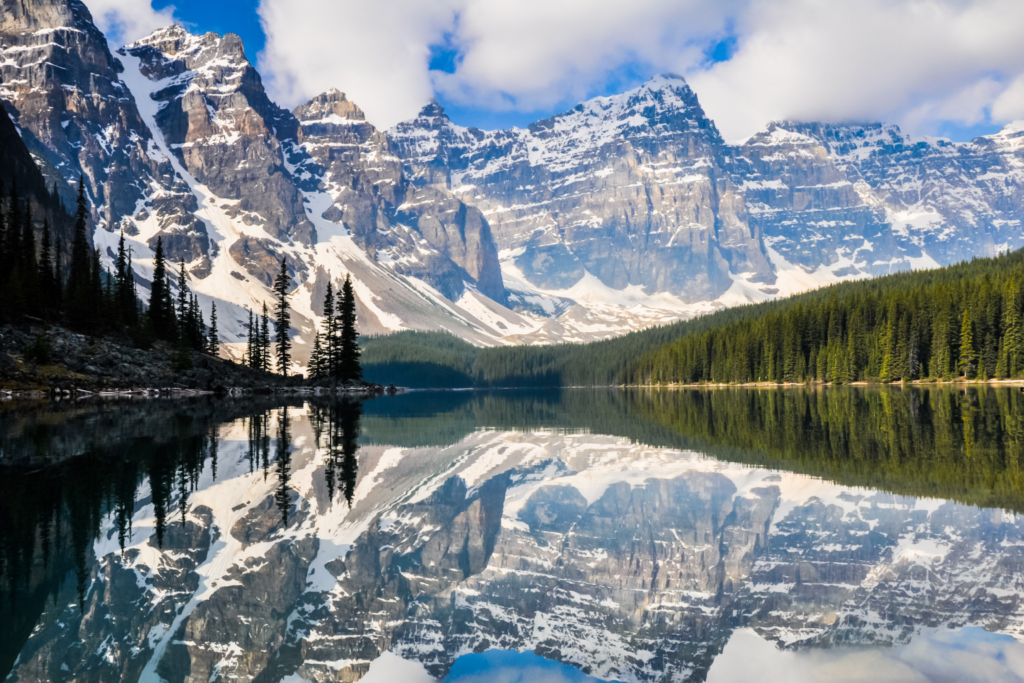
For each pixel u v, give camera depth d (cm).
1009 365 13988
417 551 2052
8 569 1802
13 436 4647
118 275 14312
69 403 8831
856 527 2152
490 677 1254
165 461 3575
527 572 1866
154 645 1370
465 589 1738
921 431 4831
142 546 2014
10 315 10956
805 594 1612
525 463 3778
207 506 2530
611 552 2017
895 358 15438
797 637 1380
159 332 14775
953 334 14900
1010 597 1559
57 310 12225
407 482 3147
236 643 1395
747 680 1213
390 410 9575
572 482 3142
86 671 1243
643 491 2852
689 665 1285
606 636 1434
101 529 2186
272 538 2136
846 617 1467
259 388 14538
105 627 1451
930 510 2341
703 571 1800
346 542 2123
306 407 9681
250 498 2684
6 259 12012
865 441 4312
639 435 5281
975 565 1772
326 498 2719
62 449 3991
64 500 2575
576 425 6544
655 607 1572
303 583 1761
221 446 4294
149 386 11912
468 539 2183
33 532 2139
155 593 1658
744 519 2298
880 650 1306
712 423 6225
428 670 1298
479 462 3819
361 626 1505
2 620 1479
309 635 1448
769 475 3108
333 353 17038
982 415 6238
